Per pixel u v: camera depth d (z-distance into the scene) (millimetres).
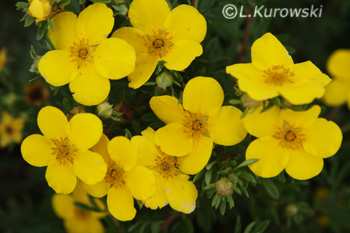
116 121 565
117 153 537
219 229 666
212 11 589
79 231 660
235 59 641
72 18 543
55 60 544
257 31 626
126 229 618
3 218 701
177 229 606
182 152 540
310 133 537
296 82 531
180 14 546
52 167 545
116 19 564
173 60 542
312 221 676
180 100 543
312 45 731
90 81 541
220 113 539
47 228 690
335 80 655
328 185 688
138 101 571
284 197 632
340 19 732
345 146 681
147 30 547
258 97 518
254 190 625
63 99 573
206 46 588
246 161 535
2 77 684
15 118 682
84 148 537
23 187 734
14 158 732
